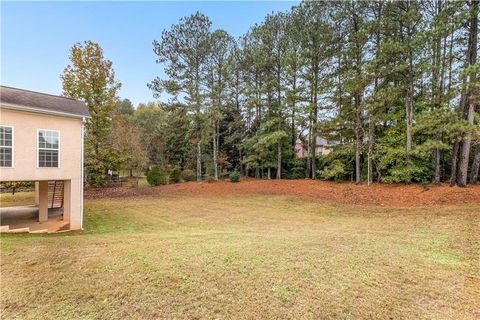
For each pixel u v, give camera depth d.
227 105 23.42
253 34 21.45
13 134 9.39
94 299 3.86
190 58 20.75
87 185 22.23
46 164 10.11
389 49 13.04
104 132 22.27
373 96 14.52
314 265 5.00
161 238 7.41
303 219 10.70
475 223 8.14
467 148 12.78
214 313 3.46
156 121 38.44
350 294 3.92
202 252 5.76
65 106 10.98
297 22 18.61
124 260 5.29
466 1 11.74
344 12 16.06
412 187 14.01
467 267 4.97
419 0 13.28
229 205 14.77
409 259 5.37
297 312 3.46
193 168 28.27
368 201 13.34
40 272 4.80
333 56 17.88
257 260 5.23
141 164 28.23
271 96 22.05
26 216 13.04
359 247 6.20
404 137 15.07
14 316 3.52
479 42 12.65
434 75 13.47
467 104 12.95
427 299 3.80
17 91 10.59
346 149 17.41
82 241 7.09
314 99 19.38
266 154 22.19
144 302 3.75
